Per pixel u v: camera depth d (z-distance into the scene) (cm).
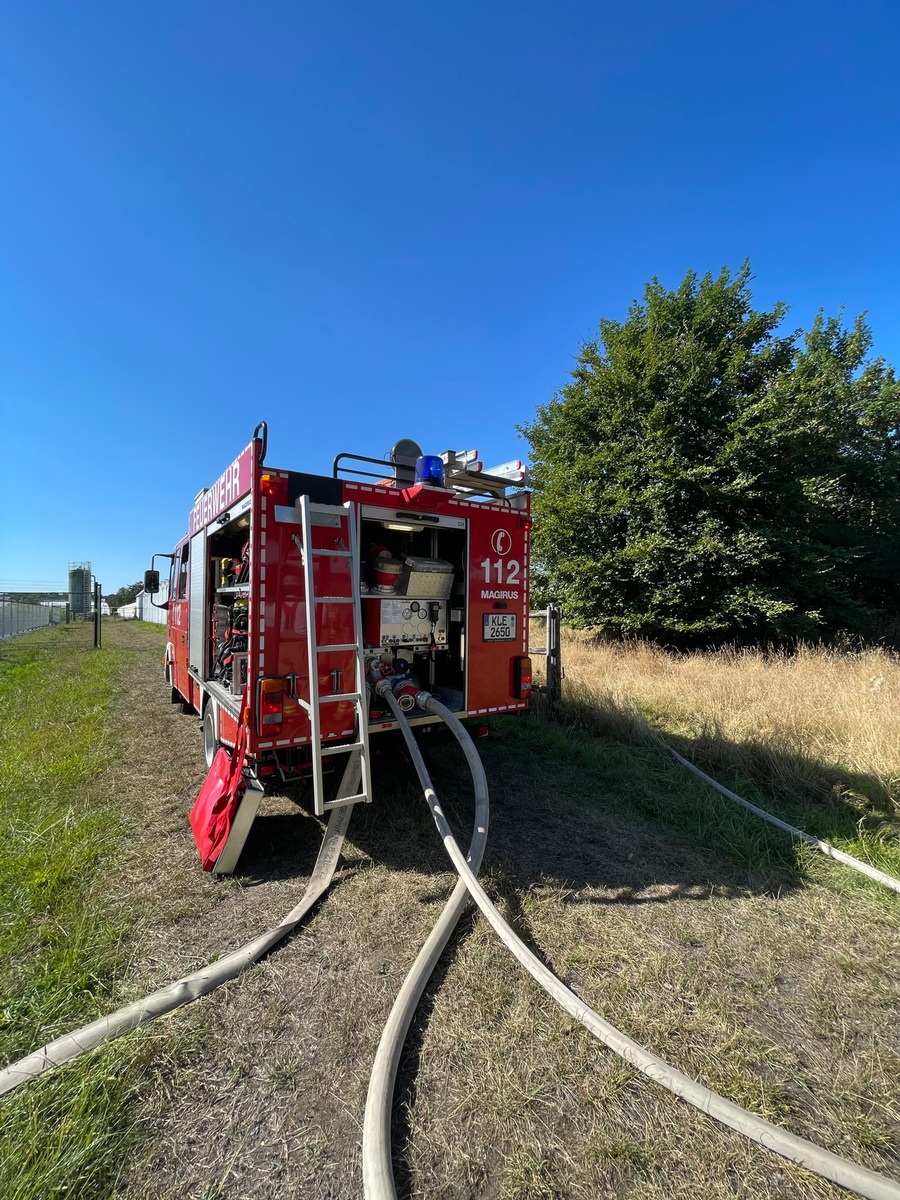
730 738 587
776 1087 192
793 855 360
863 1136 174
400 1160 165
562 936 276
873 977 249
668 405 1305
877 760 485
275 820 415
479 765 374
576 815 429
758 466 1266
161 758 570
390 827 400
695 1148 169
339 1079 194
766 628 1317
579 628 1521
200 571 538
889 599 1855
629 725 636
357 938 274
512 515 463
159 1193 155
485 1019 221
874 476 1797
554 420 1664
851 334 1936
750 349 1395
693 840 388
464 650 436
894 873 339
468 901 301
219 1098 186
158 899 307
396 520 394
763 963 257
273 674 330
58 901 302
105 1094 181
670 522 1327
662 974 248
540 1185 158
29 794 457
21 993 232
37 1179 155
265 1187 158
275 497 332
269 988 238
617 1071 195
